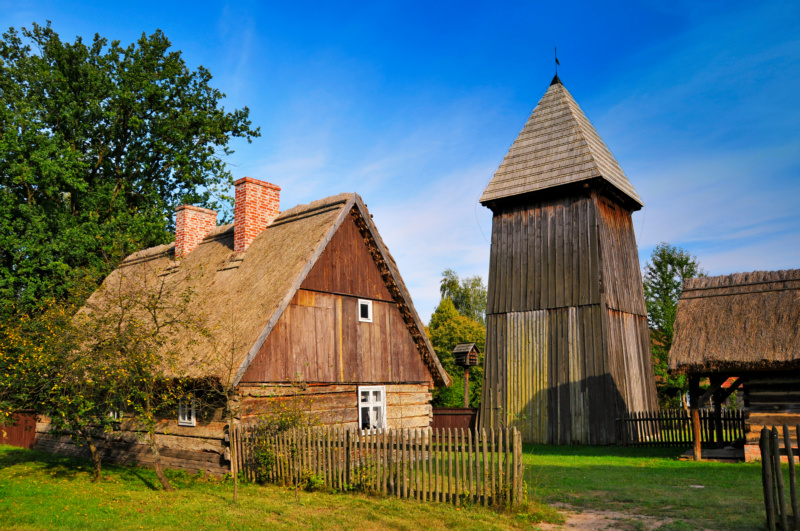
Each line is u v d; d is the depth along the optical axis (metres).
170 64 32.41
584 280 23.50
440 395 33.19
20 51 30.33
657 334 34.62
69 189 28.16
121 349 12.03
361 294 17.22
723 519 8.80
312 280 15.72
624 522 8.91
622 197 26.42
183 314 15.47
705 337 15.70
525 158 26.84
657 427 20.64
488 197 26.78
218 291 16.61
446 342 44.91
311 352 15.34
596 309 22.88
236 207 18.56
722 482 11.98
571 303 23.62
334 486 11.66
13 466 16.62
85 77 30.28
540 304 24.55
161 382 13.62
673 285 37.16
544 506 9.80
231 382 12.78
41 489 12.52
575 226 24.30
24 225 26.00
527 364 24.36
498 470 9.87
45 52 30.41
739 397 37.53
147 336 12.15
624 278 25.45
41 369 12.66
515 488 9.53
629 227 27.42
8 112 25.86
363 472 11.32
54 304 14.03
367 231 17.44
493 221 27.02
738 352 14.89
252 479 13.08
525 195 25.78
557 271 24.38
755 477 12.49
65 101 29.41
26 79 29.30
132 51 32.31
